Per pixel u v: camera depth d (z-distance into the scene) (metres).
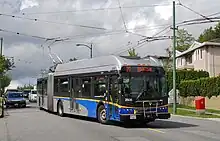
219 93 37.09
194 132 15.93
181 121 22.91
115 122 20.30
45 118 24.16
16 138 14.16
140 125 19.33
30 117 25.17
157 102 17.78
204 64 52.78
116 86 17.92
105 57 19.55
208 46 52.69
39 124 19.89
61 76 25.80
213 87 38.09
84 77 21.83
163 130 16.70
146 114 17.50
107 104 18.94
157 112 17.72
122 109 17.33
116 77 17.92
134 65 17.81
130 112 17.30
